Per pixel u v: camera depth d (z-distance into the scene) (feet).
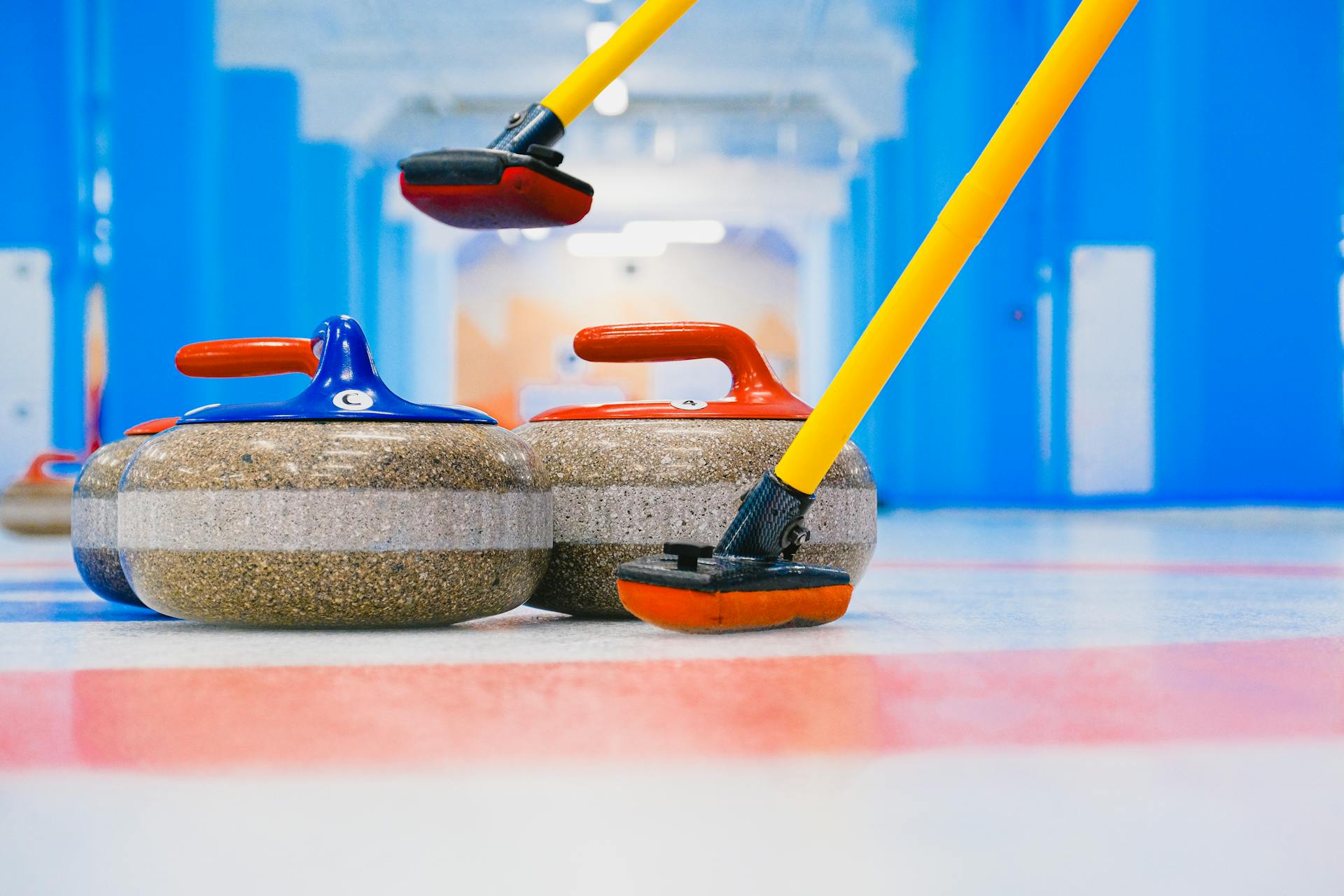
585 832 1.46
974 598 4.96
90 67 25.11
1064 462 24.13
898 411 30.01
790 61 32.50
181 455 3.57
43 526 11.20
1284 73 21.56
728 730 2.06
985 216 3.04
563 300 50.03
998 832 1.47
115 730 2.07
